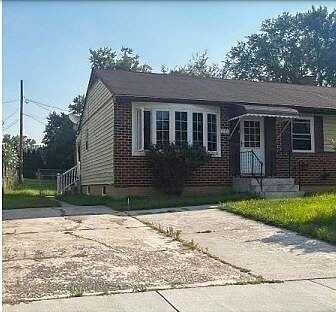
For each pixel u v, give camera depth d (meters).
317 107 17.97
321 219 10.19
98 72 19.61
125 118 16.03
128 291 5.72
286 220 10.20
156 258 7.37
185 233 9.50
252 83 22.25
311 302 5.34
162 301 5.34
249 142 17.67
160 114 16.23
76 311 5.02
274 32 52.84
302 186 18.20
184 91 17.56
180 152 15.64
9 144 29.17
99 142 19.25
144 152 16.08
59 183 25.97
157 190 16.12
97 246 8.23
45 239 8.88
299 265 7.02
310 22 51.25
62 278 6.28
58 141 51.12
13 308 5.11
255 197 15.16
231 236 9.20
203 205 13.80
